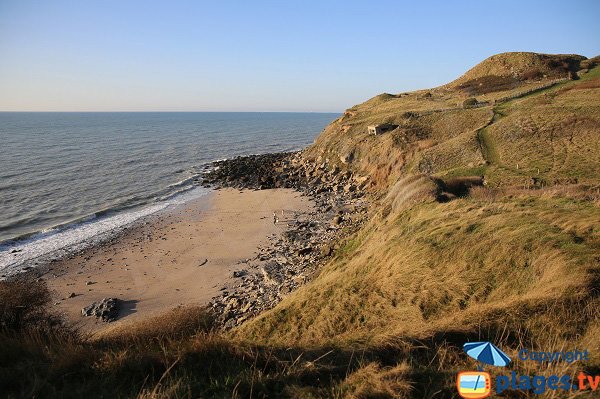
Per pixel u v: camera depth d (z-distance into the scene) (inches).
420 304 526.0
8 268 1210.6
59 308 981.8
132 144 4559.5
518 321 351.9
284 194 2100.1
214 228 1593.3
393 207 1136.8
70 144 4370.1
